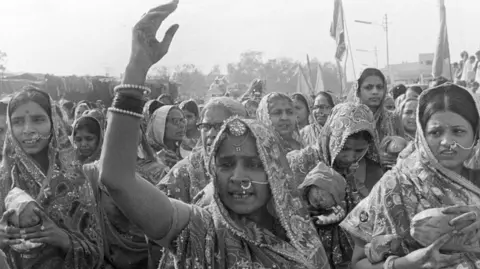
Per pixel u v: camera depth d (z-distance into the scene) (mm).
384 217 2527
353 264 2682
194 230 2279
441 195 2449
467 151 2451
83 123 4781
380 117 5859
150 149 5191
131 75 2043
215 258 2279
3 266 2371
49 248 3111
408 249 2477
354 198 3541
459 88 2488
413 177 2523
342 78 13898
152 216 2174
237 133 2328
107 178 2066
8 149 3293
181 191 4324
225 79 9109
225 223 2303
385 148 4340
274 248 2305
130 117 2047
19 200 2973
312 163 3742
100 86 9367
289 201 2379
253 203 2352
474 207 2334
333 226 3154
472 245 2326
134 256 4113
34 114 3227
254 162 2369
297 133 5367
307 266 2311
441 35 12242
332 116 3697
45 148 3348
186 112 7863
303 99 8352
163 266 2420
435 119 2467
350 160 3664
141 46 2051
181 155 7004
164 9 2062
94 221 3387
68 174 3342
